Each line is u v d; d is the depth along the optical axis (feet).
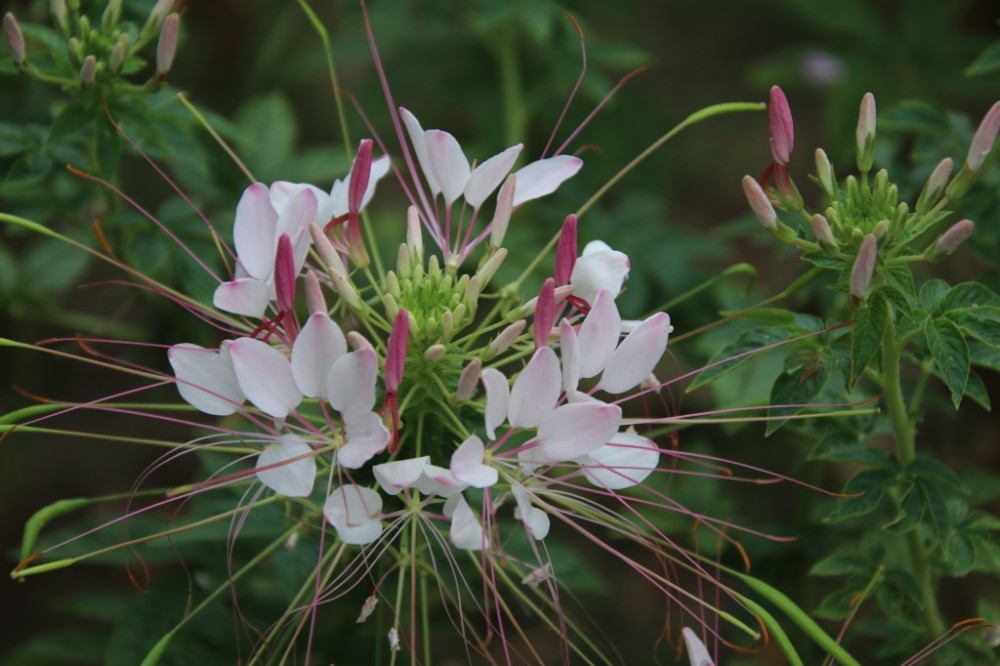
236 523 2.93
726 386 3.01
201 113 3.04
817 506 3.16
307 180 3.23
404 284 2.77
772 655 3.15
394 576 2.91
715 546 3.11
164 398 3.25
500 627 2.72
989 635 2.91
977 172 2.78
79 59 2.93
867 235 2.72
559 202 3.44
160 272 3.13
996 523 2.92
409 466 2.66
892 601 2.95
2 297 3.31
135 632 2.97
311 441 2.71
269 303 2.78
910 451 2.90
